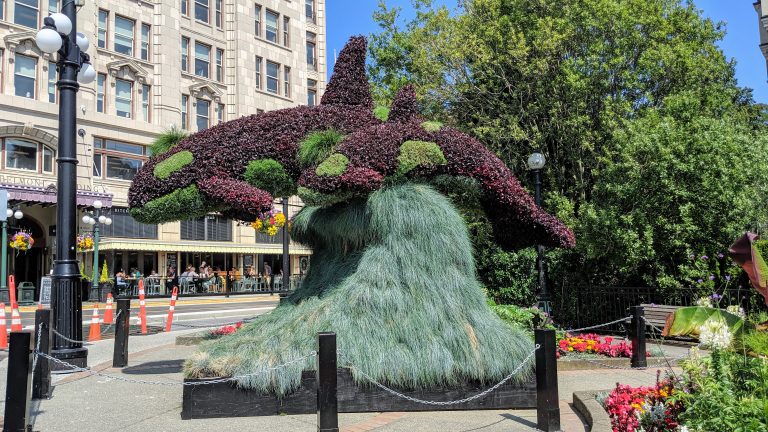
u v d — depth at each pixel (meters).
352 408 5.70
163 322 16.20
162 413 5.82
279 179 7.44
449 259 6.47
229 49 36.75
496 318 6.51
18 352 4.77
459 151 7.16
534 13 16.50
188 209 7.32
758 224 11.76
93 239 26.27
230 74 36.59
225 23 36.78
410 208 6.54
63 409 6.02
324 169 6.54
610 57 15.20
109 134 29.92
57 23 8.36
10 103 26.53
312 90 42.62
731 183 11.35
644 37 15.57
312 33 43.19
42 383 6.53
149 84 32.19
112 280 26.56
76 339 8.41
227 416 5.60
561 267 14.52
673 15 16.55
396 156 6.88
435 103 17.12
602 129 15.08
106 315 14.73
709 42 18.27
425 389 5.79
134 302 25.09
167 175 7.26
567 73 14.85
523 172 16.42
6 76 26.83
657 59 15.01
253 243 36.56
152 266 32.22
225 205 7.35
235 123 7.60
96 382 7.41
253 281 34.25
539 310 11.13
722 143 11.59
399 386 5.75
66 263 8.50
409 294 6.22
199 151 7.33
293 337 6.05
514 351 6.01
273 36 39.53
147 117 32.12
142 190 7.35
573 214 14.47
